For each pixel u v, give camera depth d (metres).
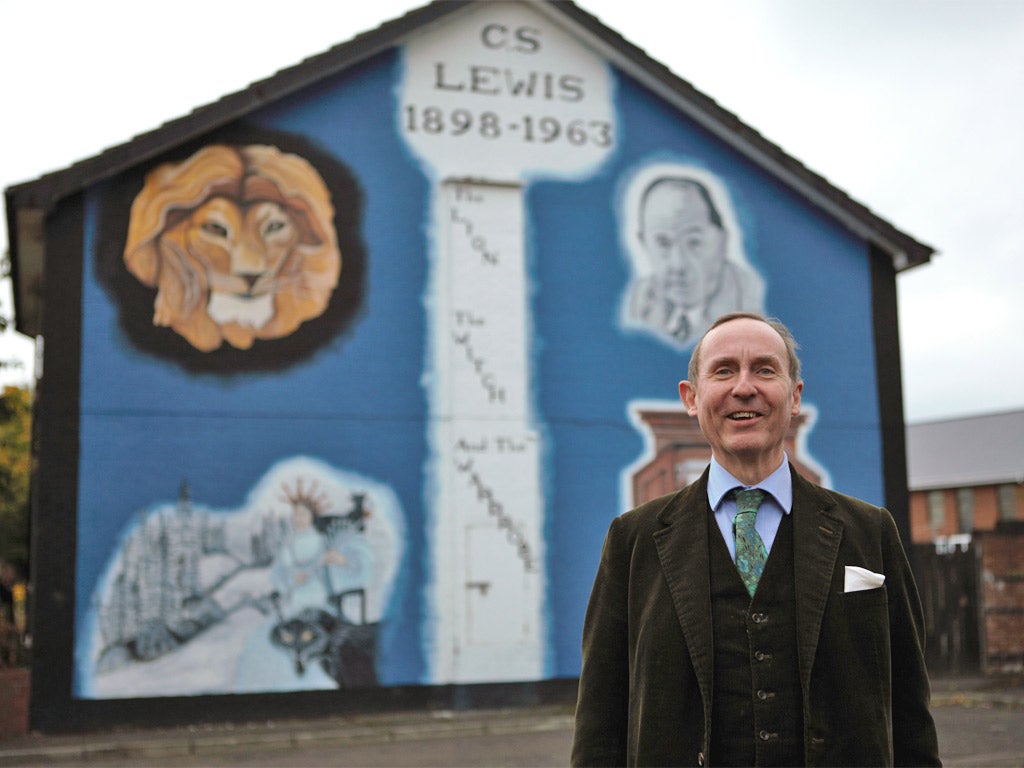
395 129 13.59
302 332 12.94
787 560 2.92
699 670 2.86
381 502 12.91
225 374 12.66
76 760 10.37
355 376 13.04
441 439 13.18
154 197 12.70
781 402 3.00
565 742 10.98
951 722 11.77
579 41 14.41
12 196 12.07
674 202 14.44
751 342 3.04
